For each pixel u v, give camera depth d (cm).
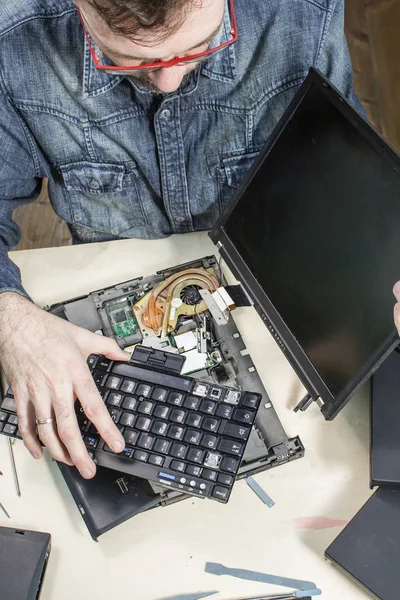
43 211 227
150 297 125
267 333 124
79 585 105
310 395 108
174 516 110
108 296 126
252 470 111
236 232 118
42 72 122
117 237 151
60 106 125
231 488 104
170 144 127
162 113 122
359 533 103
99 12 76
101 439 109
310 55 121
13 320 117
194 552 107
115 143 130
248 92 123
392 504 105
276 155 106
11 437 115
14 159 133
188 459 105
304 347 108
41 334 114
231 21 111
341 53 124
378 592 98
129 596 104
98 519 107
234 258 120
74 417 108
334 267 99
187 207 138
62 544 108
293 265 107
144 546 108
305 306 106
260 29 118
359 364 97
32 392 110
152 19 74
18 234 147
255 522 109
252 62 120
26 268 135
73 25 116
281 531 108
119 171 134
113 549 108
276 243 110
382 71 183
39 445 112
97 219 145
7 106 127
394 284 89
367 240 92
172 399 109
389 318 91
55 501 112
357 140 90
